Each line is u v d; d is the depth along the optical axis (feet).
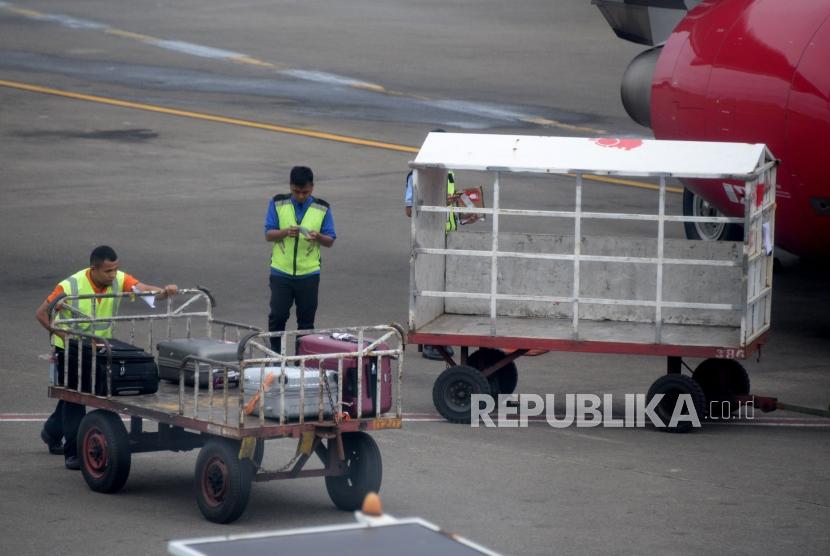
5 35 537.24
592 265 189.06
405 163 350.02
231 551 63.16
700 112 216.13
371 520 67.10
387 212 299.99
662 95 225.76
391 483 138.92
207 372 136.36
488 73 481.46
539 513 129.59
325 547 63.87
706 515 130.11
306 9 620.08
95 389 135.23
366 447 128.47
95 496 133.18
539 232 286.66
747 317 164.14
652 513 130.41
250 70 479.82
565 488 138.51
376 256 263.70
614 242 187.83
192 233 276.82
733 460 151.02
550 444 156.56
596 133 385.91
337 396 126.72
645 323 187.52
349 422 126.31
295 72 478.18
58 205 298.76
